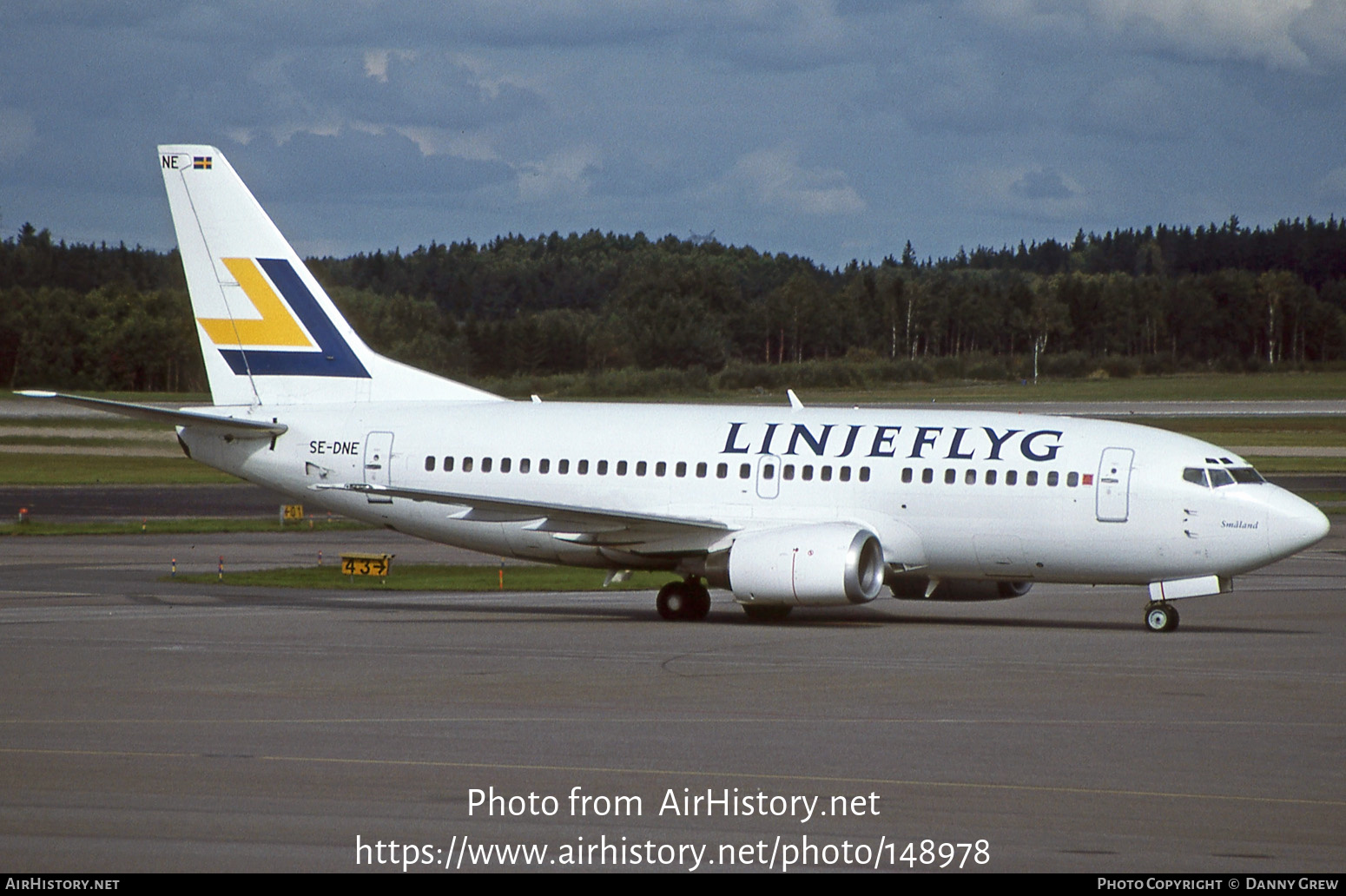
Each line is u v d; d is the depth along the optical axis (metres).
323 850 39.78
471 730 56.06
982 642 84.50
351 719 58.19
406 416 105.75
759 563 91.50
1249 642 85.31
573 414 103.62
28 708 60.12
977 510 92.81
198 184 108.50
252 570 130.00
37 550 147.38
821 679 69.50
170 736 54.47
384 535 172.00
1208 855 39.78
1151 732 56.81
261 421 106.62
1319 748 53.94
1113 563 91.44
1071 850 40.28
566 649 80.25
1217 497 88.62
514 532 102.12
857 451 95.81
